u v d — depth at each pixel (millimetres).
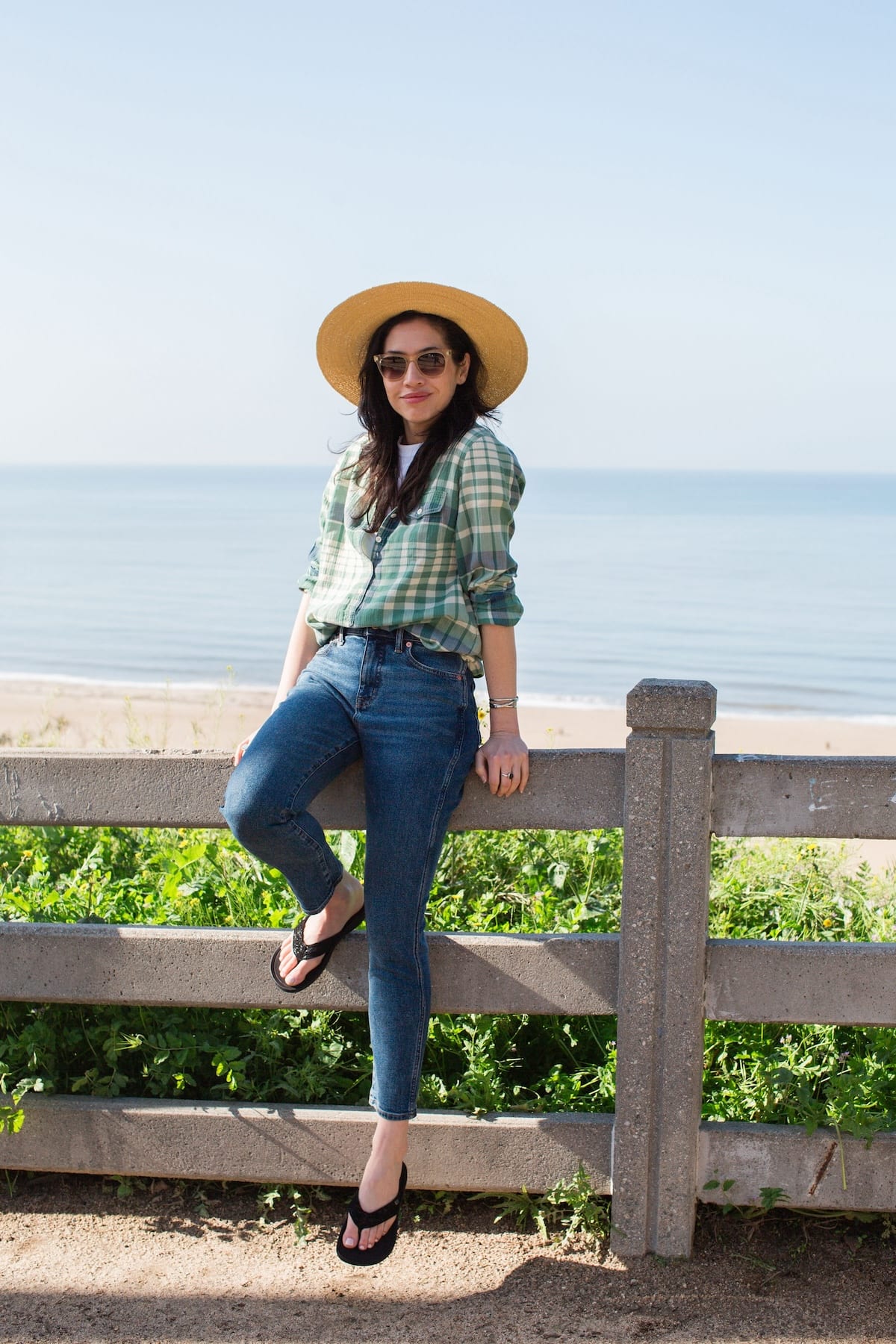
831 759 2865
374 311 2963
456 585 2846
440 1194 3258
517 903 4316
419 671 2785
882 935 4234
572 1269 2959
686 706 2811
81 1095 3287
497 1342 2695
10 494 139750
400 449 2986
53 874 4566
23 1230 3127
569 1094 3350
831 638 27516
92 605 33812
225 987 3133
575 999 3025
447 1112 3172
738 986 2957
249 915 3979
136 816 3055
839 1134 2990
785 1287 2881
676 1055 2930
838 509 89812
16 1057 3342
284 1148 3154
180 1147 3193
